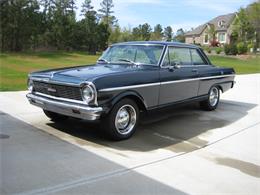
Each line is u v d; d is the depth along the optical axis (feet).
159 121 22.31
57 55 126.41
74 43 165.17
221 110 26.84
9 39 131.85
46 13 157.17
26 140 16.71
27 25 135.74
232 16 229.45
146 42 21.24
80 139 17.31
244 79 53.36
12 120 20.51
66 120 20.83
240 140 18.53
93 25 172.96
